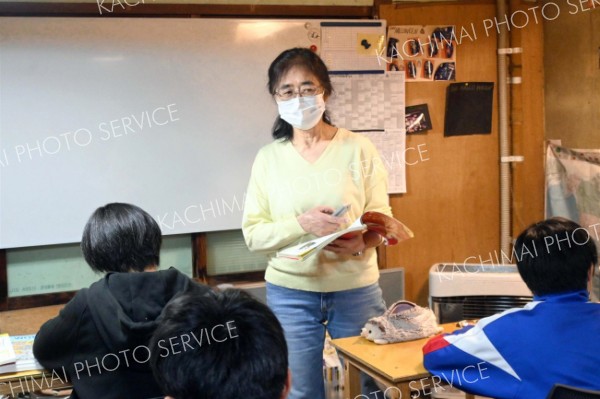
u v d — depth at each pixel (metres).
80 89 3.13
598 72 3.48
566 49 3.71
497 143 3.87
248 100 3.38
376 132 3.62
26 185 3.08
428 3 3.68
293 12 3.47
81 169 3.16
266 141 3.42
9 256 3.14
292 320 2.52
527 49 3.86
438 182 3.79
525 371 1.79
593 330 1.76
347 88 3.55
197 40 3.28
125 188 3.23
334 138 2.56
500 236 3.91
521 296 3.25
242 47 3.35
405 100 3.68
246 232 2.57
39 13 3.08
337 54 3.52
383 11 3.60
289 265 2.50
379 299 2.60
